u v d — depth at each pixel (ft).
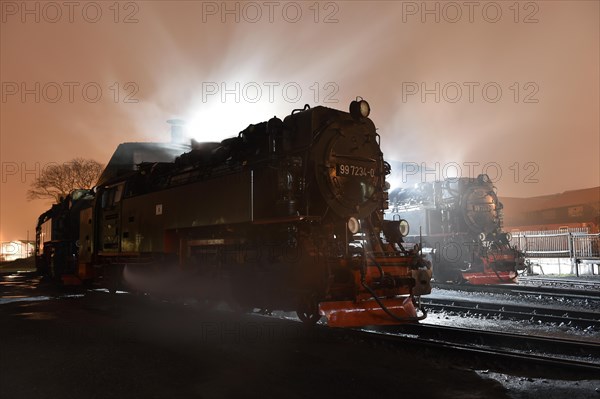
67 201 71.26
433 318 33.01
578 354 22.34
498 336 24.63
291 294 28.02
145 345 23.71
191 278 36.86
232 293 32.55
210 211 33.73
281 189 28.27
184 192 37.04
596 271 68.95
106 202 51.37
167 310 35.63
